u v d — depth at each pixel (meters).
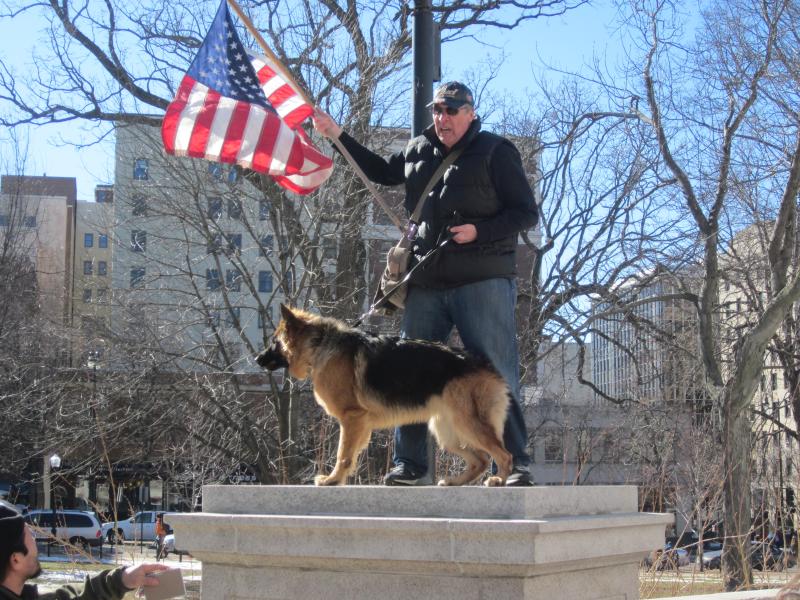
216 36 7.09
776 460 16.70
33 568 3.35
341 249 17.94
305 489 4.36
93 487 29.11
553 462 26.89
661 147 18.80
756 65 18.80
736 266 23.00
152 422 17.70
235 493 4.52
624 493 4.76
